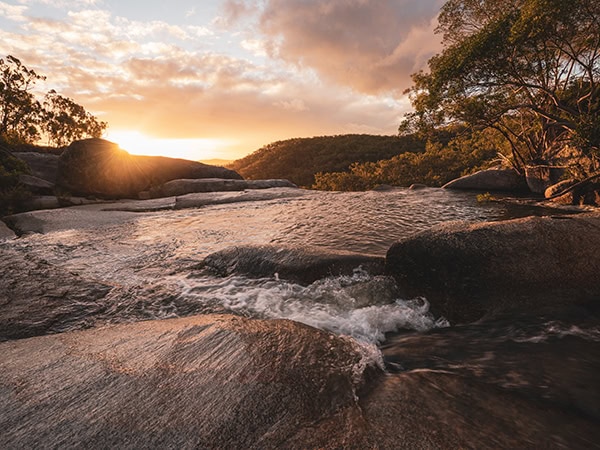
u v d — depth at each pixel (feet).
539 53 36.06
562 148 41.86
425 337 10.96
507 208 35.01
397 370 8.61
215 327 9.10
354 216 32.73
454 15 43.45
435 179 91.61
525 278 12.14
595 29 34.32
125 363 7.36
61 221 33.06
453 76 38.27
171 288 15.48
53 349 8.21
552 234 12.76
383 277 14.62
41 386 6.52
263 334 8.63
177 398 6.10
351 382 6.87
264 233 27.25
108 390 6.36
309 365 7.29
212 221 33.60
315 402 6.14
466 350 9.78
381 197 46.65
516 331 10.81
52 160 70.18
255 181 70.18
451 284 12.87
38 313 11.80
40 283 13.83
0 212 43.04
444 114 42.57
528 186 46.75
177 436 5.16
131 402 5.99
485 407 6.31
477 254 12.73
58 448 4.93
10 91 84.33
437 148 106.73
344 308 13.21
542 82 39.14
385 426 5.53
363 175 114.11
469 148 94.48
